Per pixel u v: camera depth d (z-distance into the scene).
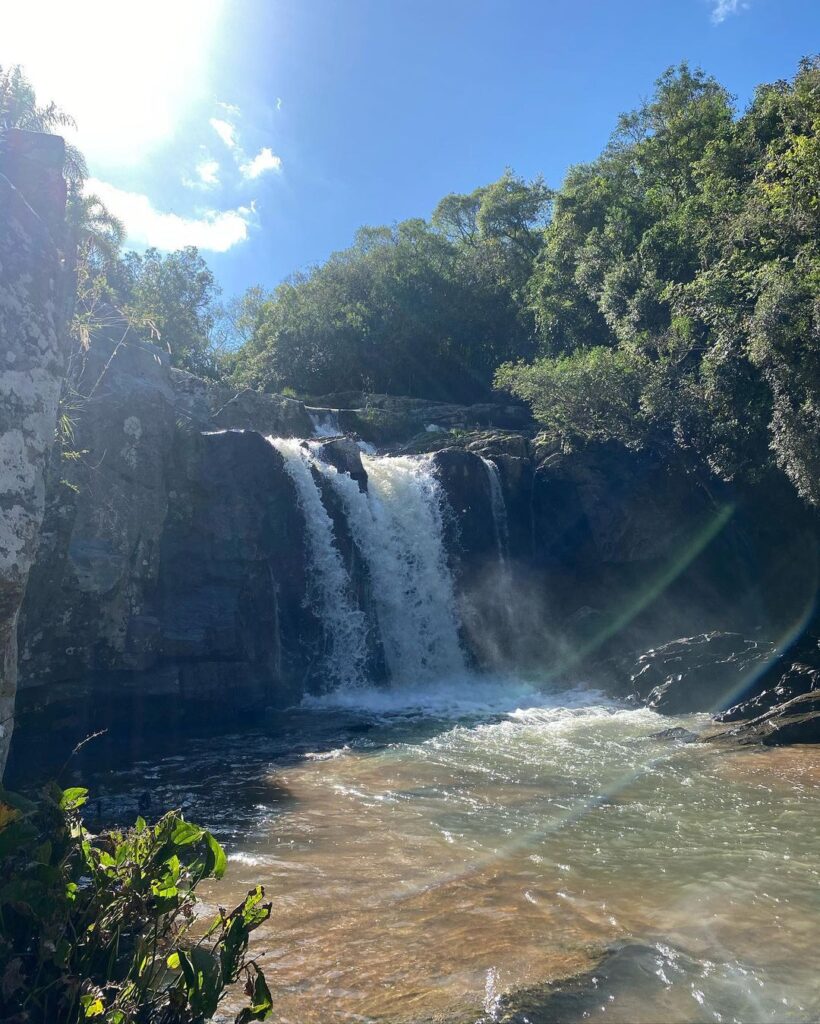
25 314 4.93
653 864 7.97
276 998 5.24
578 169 43.81
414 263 47.62
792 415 19.12
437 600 23.44
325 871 7.84
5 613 4.80
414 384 47.03
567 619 24.75
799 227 20.56
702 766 12.14
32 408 4.92
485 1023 4.96
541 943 6.12
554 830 9.17
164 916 4.27
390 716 17.66
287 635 19.80
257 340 49.50
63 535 14.55
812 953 6.00
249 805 10.52
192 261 49.25
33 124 21.33
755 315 19.38
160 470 17.20
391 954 5.93
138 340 18.88
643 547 25.55
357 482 22.47
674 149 37.25
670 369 25.23
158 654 16.56
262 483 19.47
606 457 26.73
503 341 47.56
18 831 3.83
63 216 5.83
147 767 13.28
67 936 3.86
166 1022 3.75
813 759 12.23
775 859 8.08
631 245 34.06
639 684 19.05
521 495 26.50
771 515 24.95
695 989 5.44
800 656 17.95
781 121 28.91
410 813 9.98
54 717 14.80
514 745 14.16
